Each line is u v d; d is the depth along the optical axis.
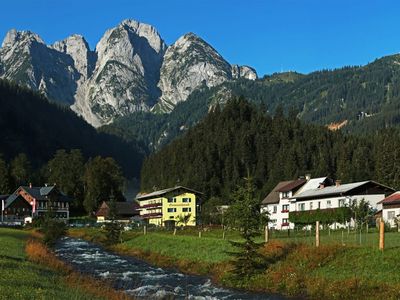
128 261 64.88
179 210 147.88
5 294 25.22
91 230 121.25
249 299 38.44
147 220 158.25
